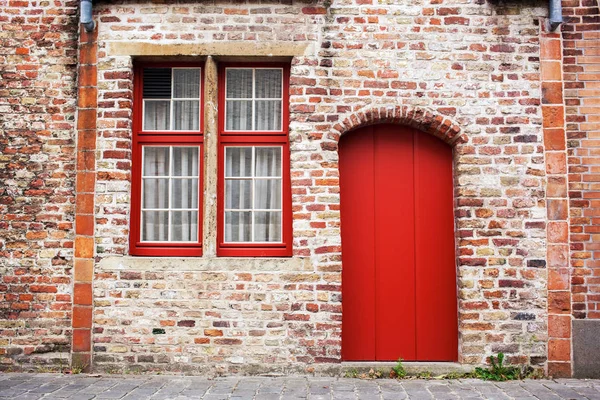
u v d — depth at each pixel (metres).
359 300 5.27
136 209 5.27
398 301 5.28
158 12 5.20
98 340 5.00
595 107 5.16
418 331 5.25
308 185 5.08
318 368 4.96
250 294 5.01
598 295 5.04
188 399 4.25
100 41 5.19
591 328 5.00
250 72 5.35
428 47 5.20
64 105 5.18
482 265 5.06
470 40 5.20
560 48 5.20
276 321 5.00
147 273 5.03
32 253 5.08
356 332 5.24
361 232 5.31
